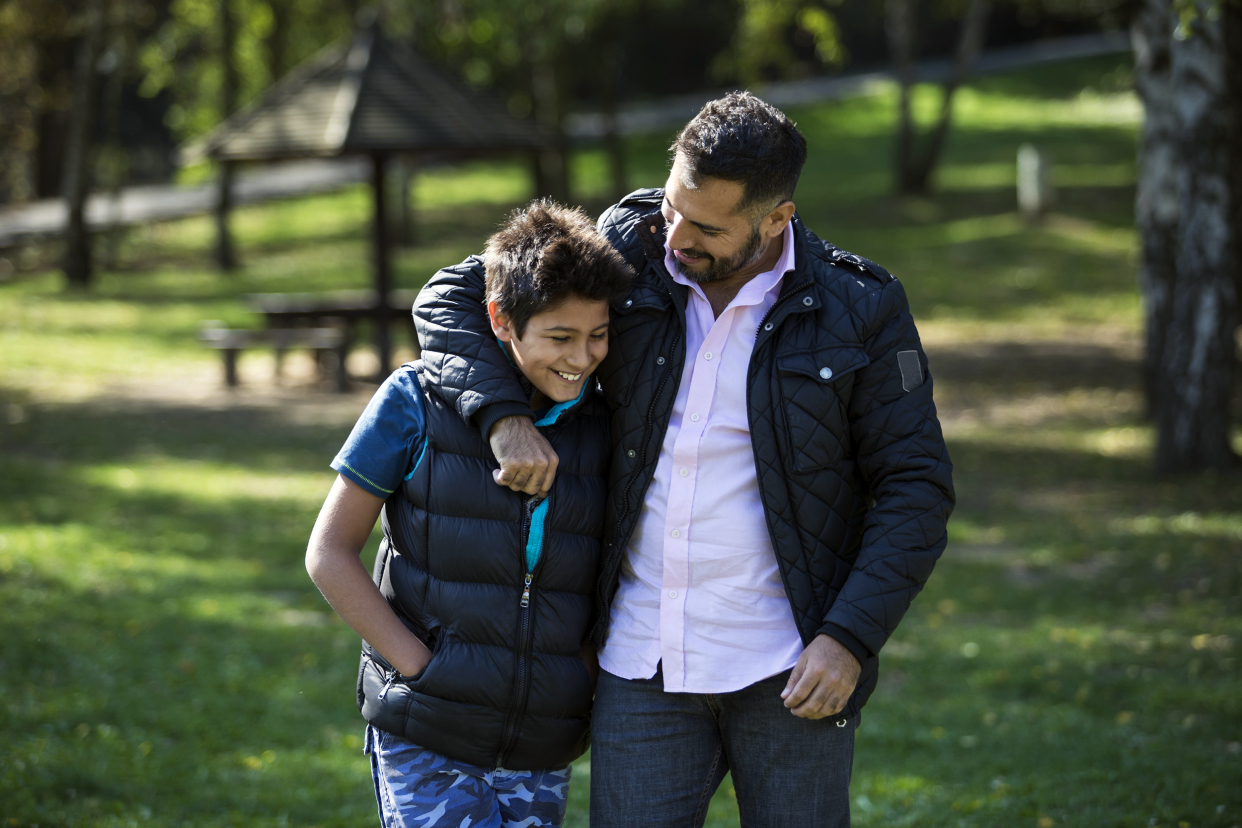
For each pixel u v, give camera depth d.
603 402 2.61
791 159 2.36
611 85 27.91
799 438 2.42
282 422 13.26
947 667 6.47
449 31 22.06
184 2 26.58
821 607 2.45
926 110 37.25
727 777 5.12
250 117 15.22
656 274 2.55
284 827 4.22
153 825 4.09
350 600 2.41
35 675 5.65
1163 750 5.07
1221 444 10.55
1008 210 25.11
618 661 2.54
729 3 42.53
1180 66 10.06
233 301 21.11
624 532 2.50
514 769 2.51
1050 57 44.53
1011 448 12.28
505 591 2.42
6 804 4.14
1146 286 12.77
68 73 29.34
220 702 5.55
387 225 15.59
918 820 4.40
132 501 9.57
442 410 2.44
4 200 32.34
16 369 15.48
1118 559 8.54
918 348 2.50
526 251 2.34
